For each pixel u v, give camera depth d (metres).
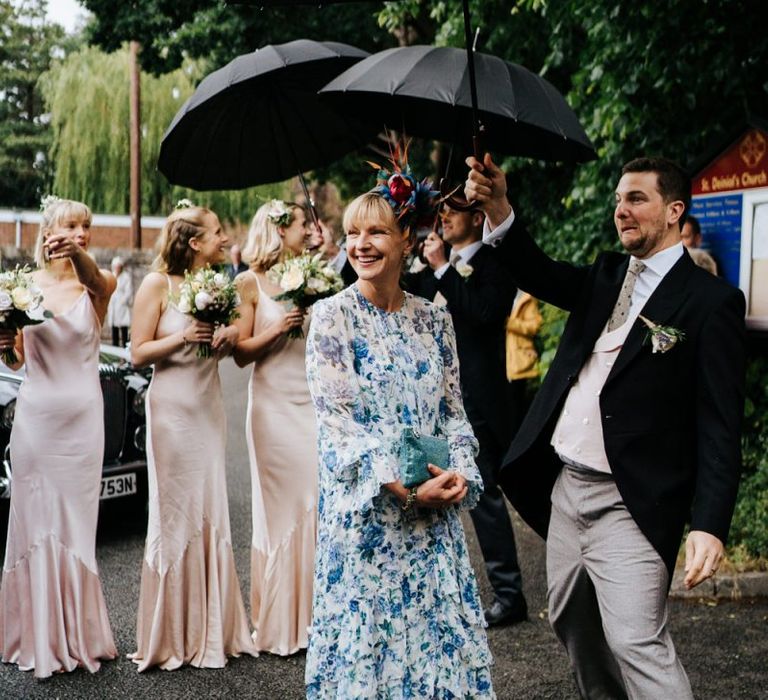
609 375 2.90
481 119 3.81
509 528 4.61
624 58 6.14
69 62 27.06
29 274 4.32
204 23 12.97
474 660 2.71
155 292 4.28
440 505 2.64
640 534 2.84
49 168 40.84
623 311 2.99
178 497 4.16
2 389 5.56
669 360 2.84
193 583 4.17
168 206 27.77
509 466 3.12
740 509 5.32
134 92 24.72
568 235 7.61
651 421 2.85
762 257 5.43
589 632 3.09
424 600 2.68
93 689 3.90
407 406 2.74
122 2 13.77
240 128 5.01
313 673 2.67
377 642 2.61
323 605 2.67
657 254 2.96
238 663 4.20
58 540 4.14
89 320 4.27
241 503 7.14
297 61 4.66
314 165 5.29
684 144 6.11
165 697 3.82
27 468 4.17
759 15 5.65
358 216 2.74
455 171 11.55
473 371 4.53
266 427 4.39
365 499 2.57
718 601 4.90
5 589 4.17
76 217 4.30
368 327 2.75
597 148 6.83
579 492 2.96
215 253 4.40
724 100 5.95
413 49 3.88
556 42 7.41
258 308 4.58
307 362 2.72
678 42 5.79
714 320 2.80
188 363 4.23
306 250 4.69
